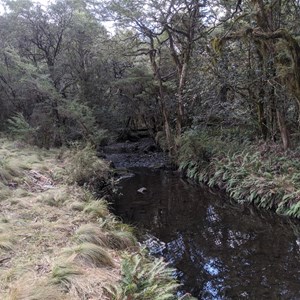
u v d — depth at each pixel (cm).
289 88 805
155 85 1752
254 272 541
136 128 2370
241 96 1198
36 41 1712
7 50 1609
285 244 656
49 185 849
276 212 808
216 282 512
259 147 1105
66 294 334
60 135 1628
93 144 1566
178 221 805
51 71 1714
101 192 1013
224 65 1047
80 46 1817
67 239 487
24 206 627
